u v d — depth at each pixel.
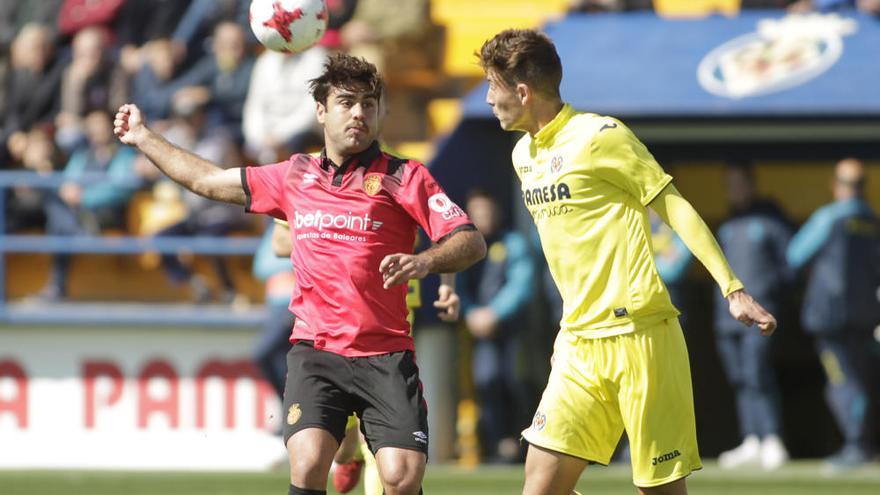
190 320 41.41
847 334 37.16
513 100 19.31
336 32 44.22
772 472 36.88
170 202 43.78
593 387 19.20
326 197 19.11
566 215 19.19
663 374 18.91
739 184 37.84
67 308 42.28
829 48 40.91
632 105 39.31
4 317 42.03
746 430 38.03
